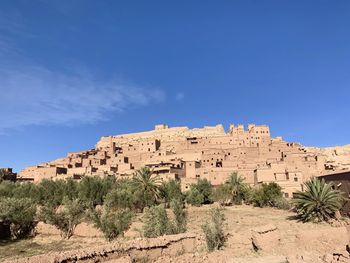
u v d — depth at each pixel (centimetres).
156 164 8106
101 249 1292
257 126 10012
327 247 1725
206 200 5616
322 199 2838
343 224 2427
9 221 3303
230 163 8088
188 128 13838
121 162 9300
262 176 6806
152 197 4809
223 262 1529
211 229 1892
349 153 11581
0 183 6284
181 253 1581
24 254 2384
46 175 8288
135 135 14062
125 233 2770
